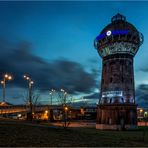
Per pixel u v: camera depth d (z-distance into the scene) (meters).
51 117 119.25
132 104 79.69
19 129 33.38
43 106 118.50
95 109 151.62
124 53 82.38
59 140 28.69
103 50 86.00
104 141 31.50
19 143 24.30
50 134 33.03
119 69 81.81
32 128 36.22
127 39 82.12
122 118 78.38
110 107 80.31
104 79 84.62
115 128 77.69
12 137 27.20
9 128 33.06
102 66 87.25
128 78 81.75
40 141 26.55
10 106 98.69
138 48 86.19
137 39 84.19
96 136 37.50
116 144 29.38
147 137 44.50
